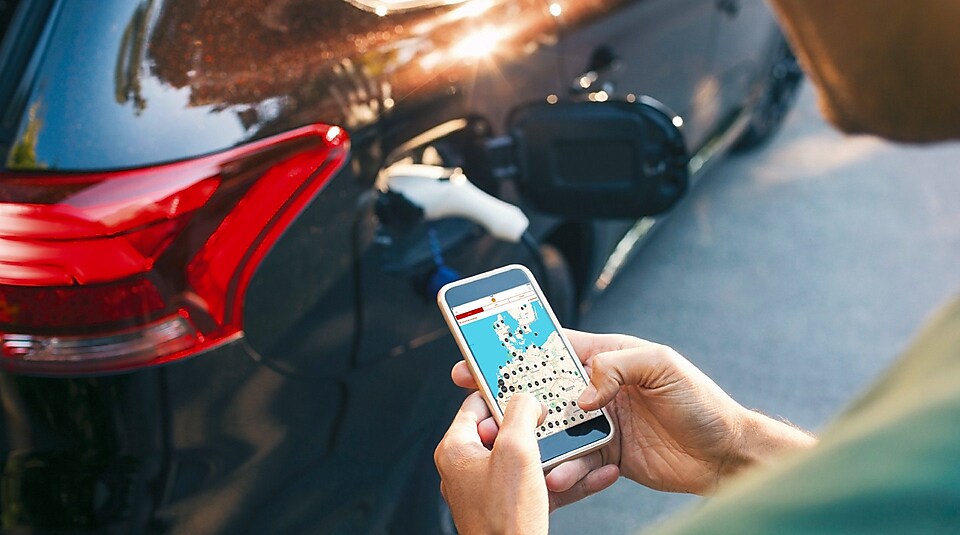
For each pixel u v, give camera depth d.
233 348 1.43
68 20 1.38
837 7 0.45
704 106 3.24
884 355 3.12
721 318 3.29
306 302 1.51
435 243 1.75
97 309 1.36
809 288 3.45
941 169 4.21
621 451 1.18
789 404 2.92
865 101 0.47
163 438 1.41
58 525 1.42
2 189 1.33
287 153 1.45
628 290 3.43
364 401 1.67
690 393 1.11
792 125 4.62
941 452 0.33
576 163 2.00
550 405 1.15
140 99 1.36
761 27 3.67
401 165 1.69
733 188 4.10
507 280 1.22
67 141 1.33
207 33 1.46
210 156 1.37
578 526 2.49
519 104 2.04
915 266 3.57
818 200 4.00
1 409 1.42
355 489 1.71
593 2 2.32
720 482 1.13
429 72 1.75
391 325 1.69
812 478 0.35
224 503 1.50
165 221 1.34
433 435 1.88
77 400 1.38
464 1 1.92
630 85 2.57
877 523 0.32
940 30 0.42
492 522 0.86
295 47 1.54
